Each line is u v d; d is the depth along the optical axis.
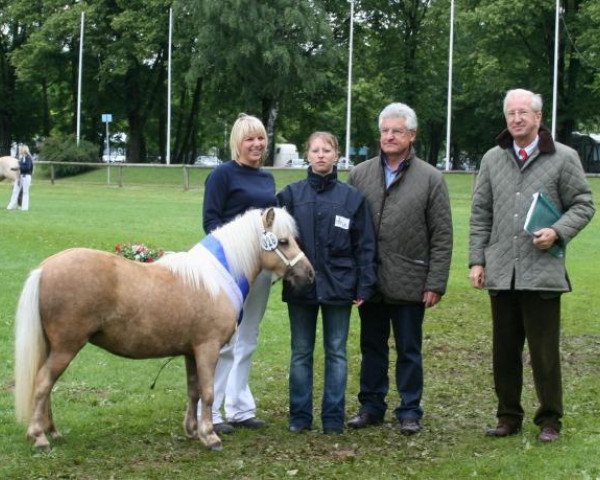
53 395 8.17
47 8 56.69
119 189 42.28
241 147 7.30
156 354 6.54
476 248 7.19
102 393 8.36
